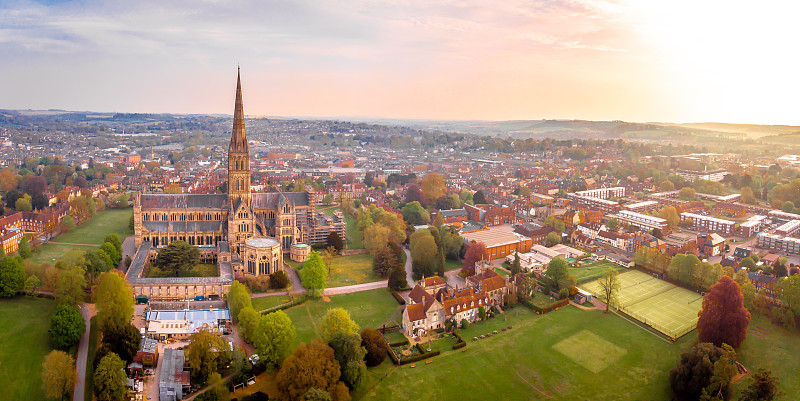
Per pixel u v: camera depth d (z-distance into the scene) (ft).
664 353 615.16
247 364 547.49
